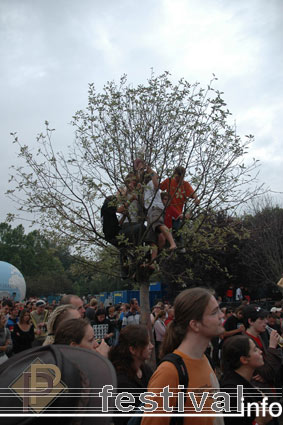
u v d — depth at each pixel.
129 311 10.27
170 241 6.34
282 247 26.97
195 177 6.62
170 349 2.45
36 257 79.25
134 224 6.66
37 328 8.45
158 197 6.64
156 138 6.80
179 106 6.94
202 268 25.97
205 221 7.10
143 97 6.94
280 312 11.61
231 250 26.11
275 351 4.43
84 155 6.91
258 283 29.98
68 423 1.43
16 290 33.16
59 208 6.95
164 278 25.78
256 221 25.62
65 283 67.81
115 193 6.60
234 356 3.33
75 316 3.32
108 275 7.95
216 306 2.38
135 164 6.58
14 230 80.56
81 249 7.32
